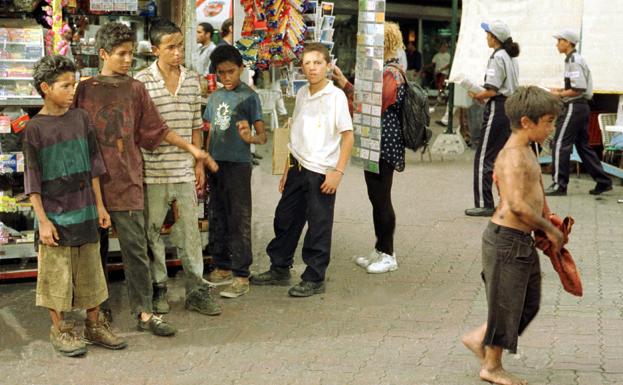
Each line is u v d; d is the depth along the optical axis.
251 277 6.11
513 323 4.13
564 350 4.77
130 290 5.11
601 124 10.14
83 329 5.20
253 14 6.39
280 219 6.01
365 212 8.35
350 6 21.05
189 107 5.30
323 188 5.69
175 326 5.24
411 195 9.24
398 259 6.74
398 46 6.12
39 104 5.78
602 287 5.97
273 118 8.12
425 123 6.20
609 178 9.28
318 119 5.72
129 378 4.46
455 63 11.81
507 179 4.00
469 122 12.80
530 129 4.01
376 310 5.53
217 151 5.72
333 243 7.21
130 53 4.90
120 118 4.84
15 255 5.97
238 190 5.74
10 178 6.18
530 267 4.11
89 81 4.85
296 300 5.74
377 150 5.99
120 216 4.95
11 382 4.40
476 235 7.51
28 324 5.29
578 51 10.34
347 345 4.91
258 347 4.89
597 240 7.30
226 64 5.63
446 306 5.60
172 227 5.45
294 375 4.47
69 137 4.55
